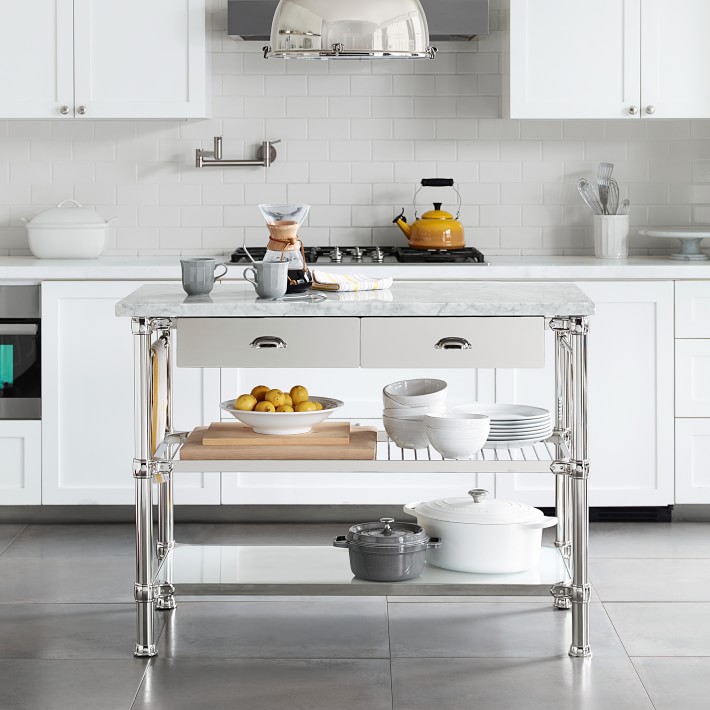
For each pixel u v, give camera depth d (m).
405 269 5.11
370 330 3.51
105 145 5.80
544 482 5.15
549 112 5.36
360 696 3.28
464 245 5.67
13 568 4.52
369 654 3.60
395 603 4.09
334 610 4.02
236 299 3.57
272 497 5.15
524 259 5.64
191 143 5.80
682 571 4.46
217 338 3.51
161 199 5.83
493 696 3.28
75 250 5.50
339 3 3.50
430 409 3.67
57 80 5.35
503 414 3.82
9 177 5.81
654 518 5.24
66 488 5.15
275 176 5.82
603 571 4.46
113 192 5.82
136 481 3.55
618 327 5.10
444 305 3.46
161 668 3.49
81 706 3.21
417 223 5.52
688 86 5.35
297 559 3.89
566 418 3.95
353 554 3.61
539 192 5.84
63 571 4.48
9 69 5.35
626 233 5.64
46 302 5.07
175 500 5.14
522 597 4.14
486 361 3.50
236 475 5.14
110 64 5.36
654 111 5.36
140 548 3.56
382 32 3.49
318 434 3.64
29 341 5.10
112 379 5.11
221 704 3.23
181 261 3.64
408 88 5.78
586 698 3.26
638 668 3.47
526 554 3.68
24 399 5.12
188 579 3.67
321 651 3.63
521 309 3.45
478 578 3.60
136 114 5.37
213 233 5.84
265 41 5.73
